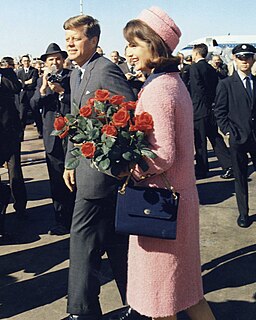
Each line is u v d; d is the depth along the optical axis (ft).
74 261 8.54
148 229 6.48
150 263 6.84
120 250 8.97
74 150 6.89
